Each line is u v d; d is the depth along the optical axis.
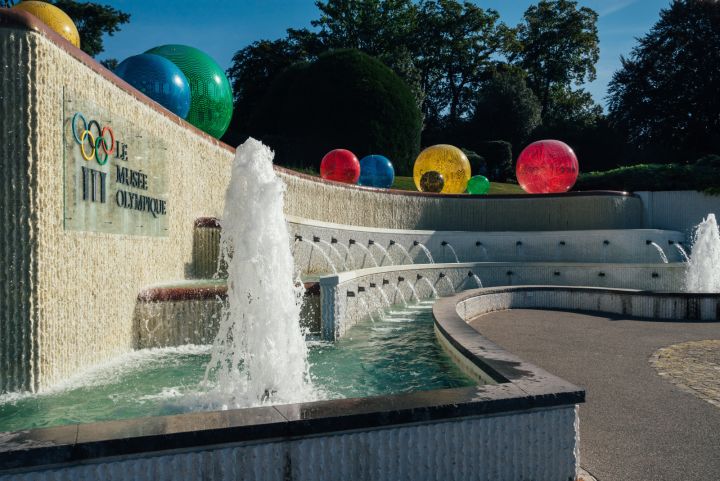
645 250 14.80
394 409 3.00
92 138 5.69
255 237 5.11
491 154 35.50
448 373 5.38
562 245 15.24
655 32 38.56
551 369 6.34
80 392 4.74
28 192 4.75
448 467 3.11
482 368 4.39
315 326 7.36
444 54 48.47
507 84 40.44
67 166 5.22
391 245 13.48
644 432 4.27
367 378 5.25
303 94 25.91
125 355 6.20
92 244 5.66
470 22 47.53
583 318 10.10
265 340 5.02
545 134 38.22
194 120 11.01
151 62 9.45
